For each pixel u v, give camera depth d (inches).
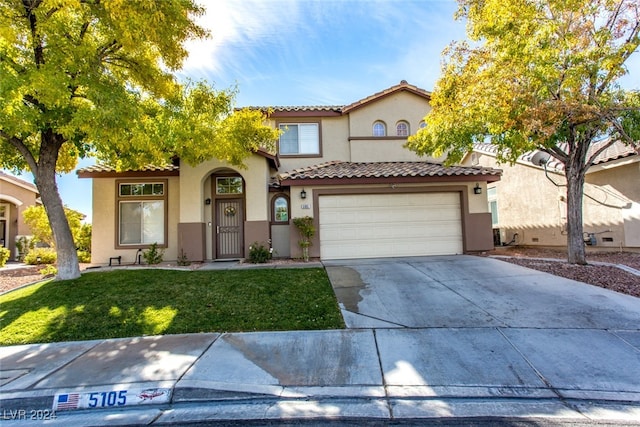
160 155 373.4
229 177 549.0
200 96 393.7
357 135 615.5
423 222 504.7
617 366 175.0
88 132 301.1
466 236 502.9
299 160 608.1
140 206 541.0
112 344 221.6
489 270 377.1
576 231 383.2
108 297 307.7
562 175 505.7
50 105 287.7
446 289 313.3
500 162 388.8
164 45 331.0
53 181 378.3
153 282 351.9
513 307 262.7
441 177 490.6
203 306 285.4
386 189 499.5
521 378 167.2
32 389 167.0
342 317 255.4
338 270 394.0
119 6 283.7
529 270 368.5
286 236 537.6
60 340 231.9
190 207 504.7
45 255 624.7
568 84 289.6
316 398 158.1
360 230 497.4
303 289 321.7
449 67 378.9
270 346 211.3
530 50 293.3
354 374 175.6
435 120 395.9
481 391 158.1
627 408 144.6
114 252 530.0
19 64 298.8
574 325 225.9
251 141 426.9
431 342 209.0
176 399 161.8
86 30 338.6
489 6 327.0
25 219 617.3
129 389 163.8
